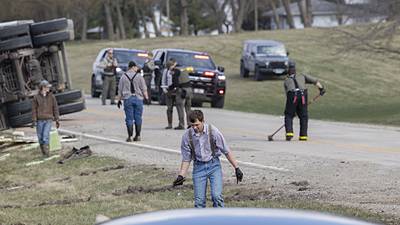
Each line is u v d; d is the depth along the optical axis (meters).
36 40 65.00
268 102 124.00
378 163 43.91
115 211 33.88
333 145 53.75
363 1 103.62
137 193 38.34
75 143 57.03
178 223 11.70
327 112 104.75
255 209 12.43
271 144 54.25
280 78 153.62
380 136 61.66
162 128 65.62
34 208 35.75
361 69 171.12
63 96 66.31
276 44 153.88
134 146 54.12
